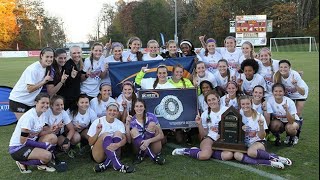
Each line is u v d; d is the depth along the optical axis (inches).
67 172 177.6
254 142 191.5
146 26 2613.2
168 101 218.2
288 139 218.4
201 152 191.0
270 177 163.9
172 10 2620.6
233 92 216.8
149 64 251.4
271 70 235.8
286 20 2025.1
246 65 228.8
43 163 178.1
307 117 285.3
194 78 240.5
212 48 265.7
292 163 183.0
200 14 2284.7
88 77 237.1
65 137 198.1
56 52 210.5
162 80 227.1
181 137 229.3
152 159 190.9
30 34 2511.1
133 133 191.5
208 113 203.5
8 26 2223.2
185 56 271.0
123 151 207.8
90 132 189.3
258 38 1476.4
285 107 209.3
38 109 177.0
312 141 221.8
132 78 249.4
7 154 208.5
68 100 219.5
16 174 175.9
